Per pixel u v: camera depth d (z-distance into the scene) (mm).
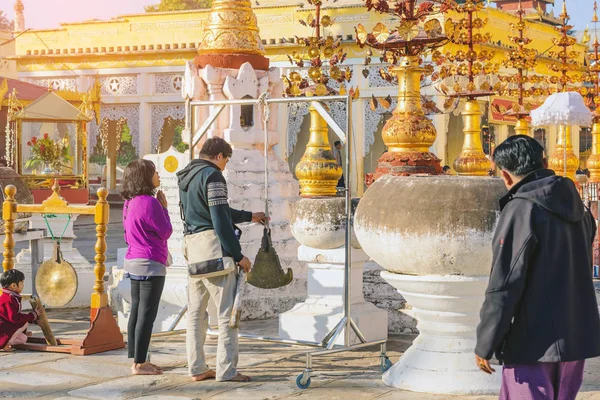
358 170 26234
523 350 3652
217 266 5824
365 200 5777
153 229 6207
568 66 13438
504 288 3613
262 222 6469
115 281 8914
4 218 7266
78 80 30188
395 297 7805
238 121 9430
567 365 3756
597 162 13688
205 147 6102
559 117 11453
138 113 29516
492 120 26062
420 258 5402
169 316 8031
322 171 8156
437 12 7863
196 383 5984
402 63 7734
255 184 9070
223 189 5859
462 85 10688
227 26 9688
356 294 7367
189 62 9617
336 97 6539
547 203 3688
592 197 10320
